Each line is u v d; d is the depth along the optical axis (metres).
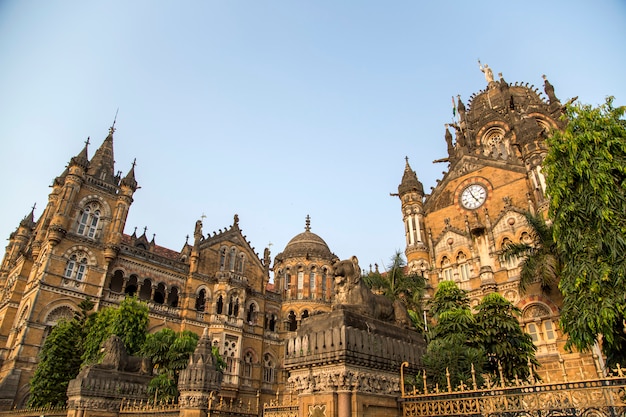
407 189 47.78
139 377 20.44
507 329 25.08
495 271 38.97
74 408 18.14
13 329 40.75
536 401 8.98
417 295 33.38
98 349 33.50
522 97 59.44
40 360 34.59
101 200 46.19
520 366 23.81
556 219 19.70
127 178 48.12
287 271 60.56
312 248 61.47
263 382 51.50
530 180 39.91
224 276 51.25
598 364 26.05
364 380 10.68
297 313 57.16
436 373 14.61
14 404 34.34
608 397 8.12
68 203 43.25
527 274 31.11
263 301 56.06
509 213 40.16
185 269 50.28
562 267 29.56
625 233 16.92
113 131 54.34
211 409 14.55
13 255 57.53
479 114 58.59
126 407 18.55
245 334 51.75
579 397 8.45
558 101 56.22
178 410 15.38
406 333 13.25
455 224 44.22
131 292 49.12
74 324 36.09
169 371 29.39
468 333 24.17
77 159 45.28
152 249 58.78
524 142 40.97
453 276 41.94
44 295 38.84
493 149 53.00
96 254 43.41
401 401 11.35
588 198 18.38
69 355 34.41
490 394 9.83
